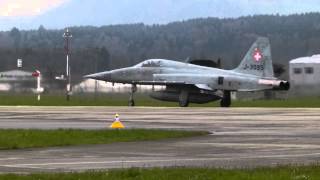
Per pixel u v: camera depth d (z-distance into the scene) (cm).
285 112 11250
